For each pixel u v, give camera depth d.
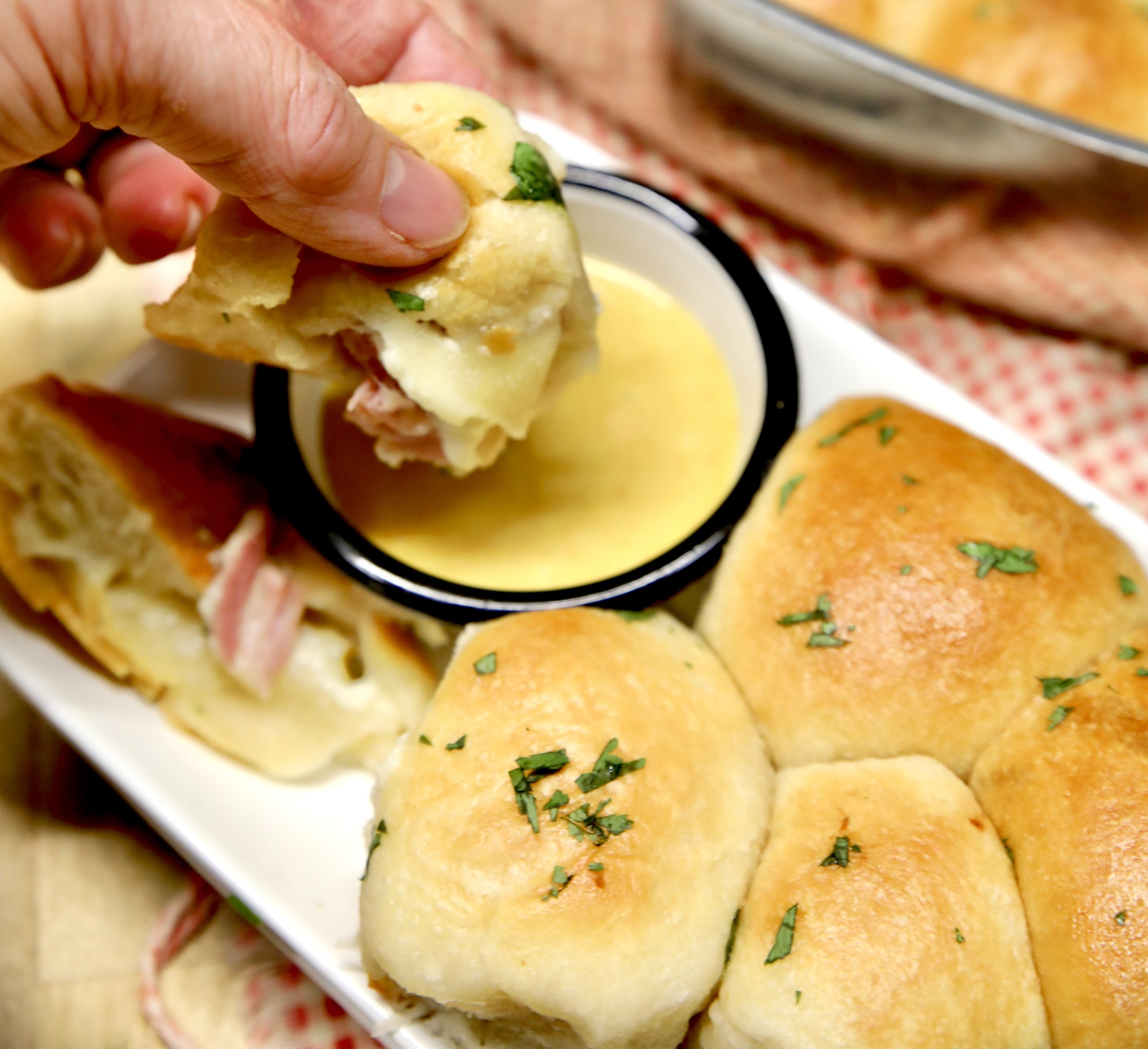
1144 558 0.45
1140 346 0.52
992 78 0.55
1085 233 0.50
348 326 0.41
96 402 0.45
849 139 0.50
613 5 0.51
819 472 0.43
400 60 0.46
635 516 0.46
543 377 0.41
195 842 0.43
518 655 0.41
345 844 0.44
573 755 0.40
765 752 0.42
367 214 0.39
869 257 0.53
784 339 0.45
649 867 0.39
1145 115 0.54
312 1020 0.45
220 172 0.38
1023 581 0.41
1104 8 0.54
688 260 0.47
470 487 0.46
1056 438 0.52
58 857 0.47
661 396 0.47
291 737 0.44
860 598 0.42
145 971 0.45
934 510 0.42
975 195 0.50
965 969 0.39
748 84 0.50
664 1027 0.39
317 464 0.45
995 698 0.41
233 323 0.41
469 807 0.39
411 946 0.39
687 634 0.43
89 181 0.48
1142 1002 0.38
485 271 0.40
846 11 0.55
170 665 0.44
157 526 0.44
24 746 0.47
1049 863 0.39
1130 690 0.40
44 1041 0.45
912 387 0.47
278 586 0.45
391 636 0.44
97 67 0.37
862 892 0.39
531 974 0.39
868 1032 0.38
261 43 0.38
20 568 0.44
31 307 0.52
